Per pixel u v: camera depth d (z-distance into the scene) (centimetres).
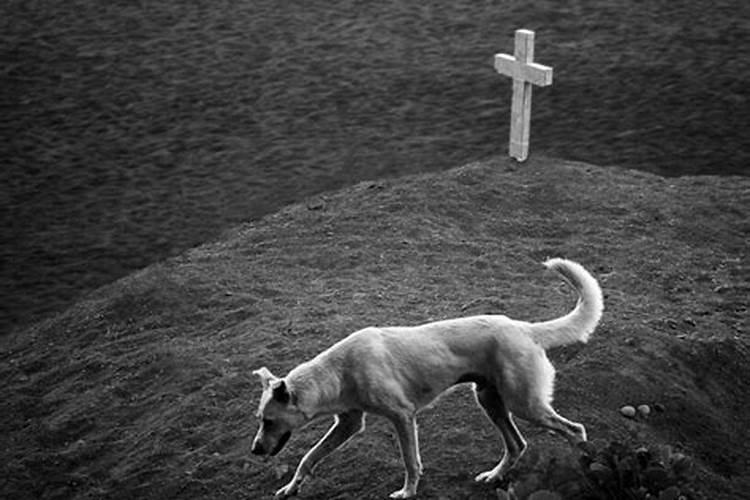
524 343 983
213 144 2250
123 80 2566
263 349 1317
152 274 1603
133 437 1202
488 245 1616
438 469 1043
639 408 1162
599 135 2178
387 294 1456
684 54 2555
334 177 2062
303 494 1036
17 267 1781
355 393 978
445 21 2816
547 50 2617
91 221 1941
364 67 2581
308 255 1614
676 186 1845
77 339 1464
